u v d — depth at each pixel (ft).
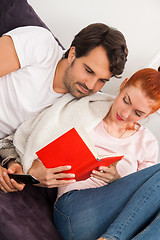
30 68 4.18
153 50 6.20
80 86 4.20
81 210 3.88
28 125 4.35
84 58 4.00
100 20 6.16
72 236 3.89
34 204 3.93
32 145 4.09
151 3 5.92
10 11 4.74
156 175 3.82
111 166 4.01
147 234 3.29
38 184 3.91
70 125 4.30
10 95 4.20
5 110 4.25
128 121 4.30
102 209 3.85
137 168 4.89
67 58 4.27
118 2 5.97
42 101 4.39
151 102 4.01
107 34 3.96
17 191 3.82
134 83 4.09
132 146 4.69
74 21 6.21
